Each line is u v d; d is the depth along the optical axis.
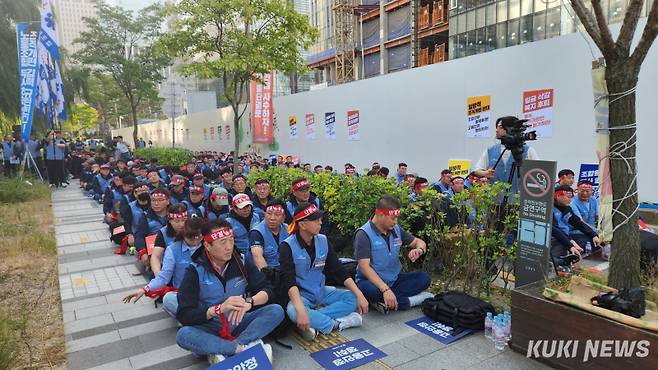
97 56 23.25
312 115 15.34
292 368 3.50
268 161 16.61
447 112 10.02
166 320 4.58
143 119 53.25
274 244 4.80
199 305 3.51
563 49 7.66
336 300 4.34
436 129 10.34
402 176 9.79
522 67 8.33
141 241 6.09
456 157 9.91
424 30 27.11
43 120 19.36
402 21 29.48
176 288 4.28
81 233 8.79
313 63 39.56
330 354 3.70
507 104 8.67
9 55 17.19
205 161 15.11
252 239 4.76
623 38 3.58
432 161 10.53
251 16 11.27
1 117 18.94
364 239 4.38
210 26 11.88
